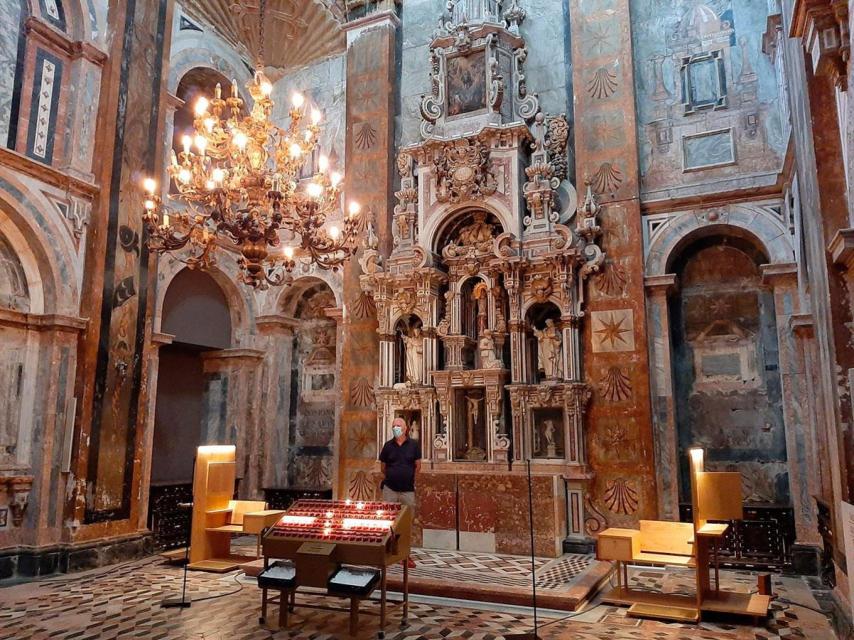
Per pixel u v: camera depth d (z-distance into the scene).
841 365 5.86
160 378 13.42
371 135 12.98
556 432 10.88
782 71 9.80
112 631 6.43
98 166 10.38
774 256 10.15
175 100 12.24
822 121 6.20
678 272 11.28
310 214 7.21
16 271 9.58
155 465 13.13
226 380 13.69
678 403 10.98
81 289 10.06
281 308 13.92
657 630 6.60
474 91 12.24
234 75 13.99
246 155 7.25
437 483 10.66
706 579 7.46
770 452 10.35
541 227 11.23
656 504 10.00
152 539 10.76
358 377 12.27
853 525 4.46
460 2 12.73
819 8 5.52
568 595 7.34
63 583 8.55
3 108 9.39
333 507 7.14
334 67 14.23
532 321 11.45
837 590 6.61
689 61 11.17
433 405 11.39
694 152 10.88
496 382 10.98
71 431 9.55
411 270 11.73
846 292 5.90
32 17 9.76
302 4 13.59
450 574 8.50
